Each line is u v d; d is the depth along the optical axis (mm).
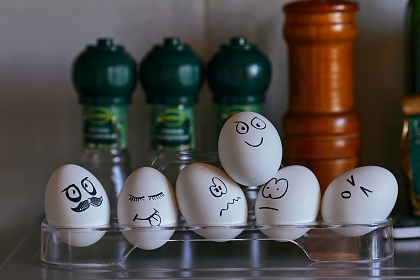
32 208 724
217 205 504
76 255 516
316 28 627
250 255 537
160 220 507
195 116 723
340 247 518
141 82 653
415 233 590
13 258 542
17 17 705
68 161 723
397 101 724
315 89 640
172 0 711
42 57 711
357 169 521
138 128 725
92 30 712
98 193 518
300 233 508
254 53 645
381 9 714
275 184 512
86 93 644
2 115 713
